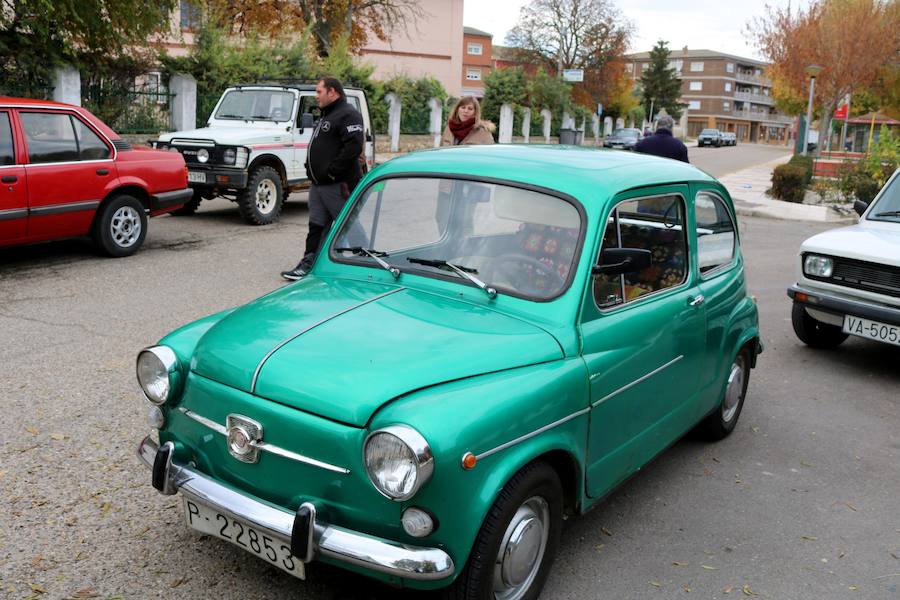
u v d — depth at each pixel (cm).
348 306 328
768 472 464
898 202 710
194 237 1087
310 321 314
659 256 389
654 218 384
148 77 2022
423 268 356
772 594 339
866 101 4559
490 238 351
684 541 379
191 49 2191
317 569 338
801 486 447
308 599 314
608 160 391
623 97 6612
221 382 292
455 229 360
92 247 974
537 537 300
